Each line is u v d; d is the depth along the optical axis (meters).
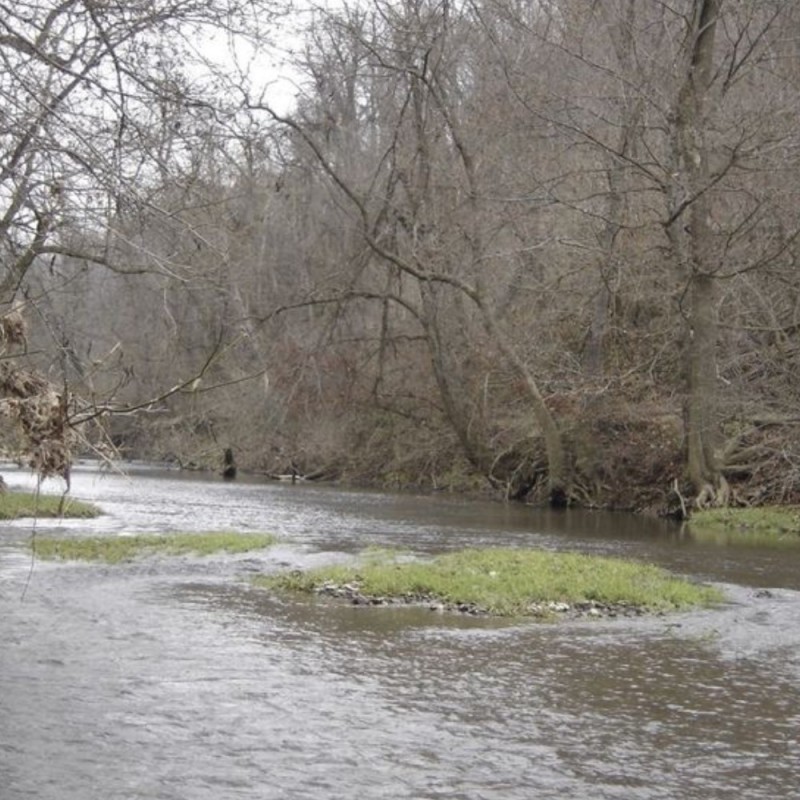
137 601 15.30
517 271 38.34
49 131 8.57
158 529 25.39
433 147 37.22
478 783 8.13
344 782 8.07
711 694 10.91
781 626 14.61
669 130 29.52
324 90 34.84
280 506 33.16
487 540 24.36
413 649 12.70
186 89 9.50
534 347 37.47
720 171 27.69
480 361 39.22
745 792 8.09
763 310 31.25
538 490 37.47
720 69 29.81
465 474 42.38
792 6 30.59
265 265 43.72
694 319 30.75
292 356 43.09
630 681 11.38
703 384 30.83
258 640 12.90
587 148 33.03
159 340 28.09
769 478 30.98
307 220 44.53
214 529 25.59
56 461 9.12
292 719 9.65
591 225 33.28
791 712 10.29
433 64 37.00
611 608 15.84
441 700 10.45
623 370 36.38
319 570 17.91
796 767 8.69
